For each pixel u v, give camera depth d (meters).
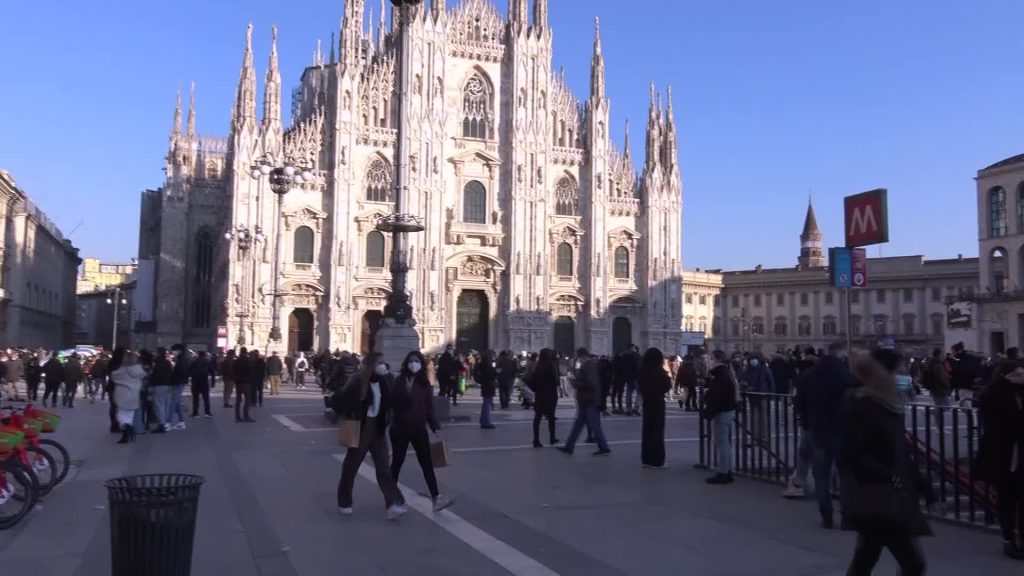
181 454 21.91
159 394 27.42
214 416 33.53
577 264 83.19
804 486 15.67
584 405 22.05
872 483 8.30
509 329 78.88
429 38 78.38
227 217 76.69
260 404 38.16
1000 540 12.57
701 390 19.75
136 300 97.31
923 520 8.33
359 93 75.88
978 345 77.88
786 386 33.81
